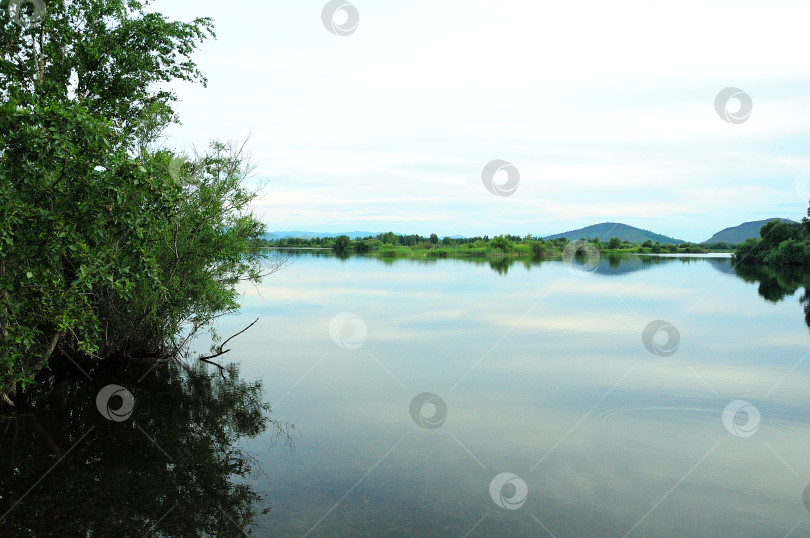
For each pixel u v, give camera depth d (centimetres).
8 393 1100
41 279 926
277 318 2298
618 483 752
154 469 783
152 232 1002
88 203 865
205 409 1081
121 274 942
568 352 1645
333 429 966
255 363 1498
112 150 910
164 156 1334
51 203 852
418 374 1375
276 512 656
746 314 2450
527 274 4884
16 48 1456
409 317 2353
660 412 1066
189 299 1457
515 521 639
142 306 1362
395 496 701
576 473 782
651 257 8744
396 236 11781
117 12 1598
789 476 779
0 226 753
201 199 1382
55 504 666
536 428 974
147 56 1688
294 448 871
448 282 4022
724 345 1755
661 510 672
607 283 3978
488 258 8494
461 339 1853
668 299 3033
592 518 652
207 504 673
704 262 7162
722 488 738
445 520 642
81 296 989
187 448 869
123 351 1459
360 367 1446
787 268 5962
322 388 1243
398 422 1004
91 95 1644
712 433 951
